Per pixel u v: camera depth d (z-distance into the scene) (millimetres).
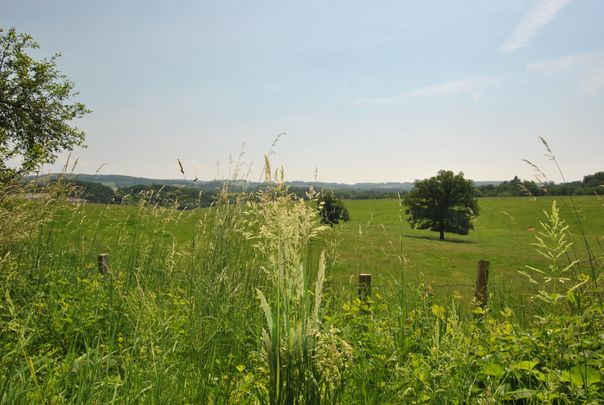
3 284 5113
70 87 24484
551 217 2971
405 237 50750
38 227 6992
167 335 3957
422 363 3490
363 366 3516
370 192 91875
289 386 2457
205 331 4152
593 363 3051
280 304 2586
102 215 7672
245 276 5293
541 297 3072
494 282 6352
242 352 4238
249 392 3125
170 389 3176
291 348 2490
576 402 2816
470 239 56062
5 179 6574
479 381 3566
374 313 5512
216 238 5539
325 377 2479
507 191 89250
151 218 7090
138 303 4449
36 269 6363
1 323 3512
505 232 57469
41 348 4141
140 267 6246
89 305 5234
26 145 22609
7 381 2887
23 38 24109
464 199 59188
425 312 5062
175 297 5191
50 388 3039
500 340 3857
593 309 3152
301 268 2572
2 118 22953
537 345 3377
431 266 22094
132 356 3715
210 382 3381
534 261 31703
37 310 4754
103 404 2916
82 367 3176
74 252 7602
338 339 2525
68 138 24641
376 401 3064
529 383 3246
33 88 23453
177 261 5707
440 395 3131
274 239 2646
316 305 2568
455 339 3623
